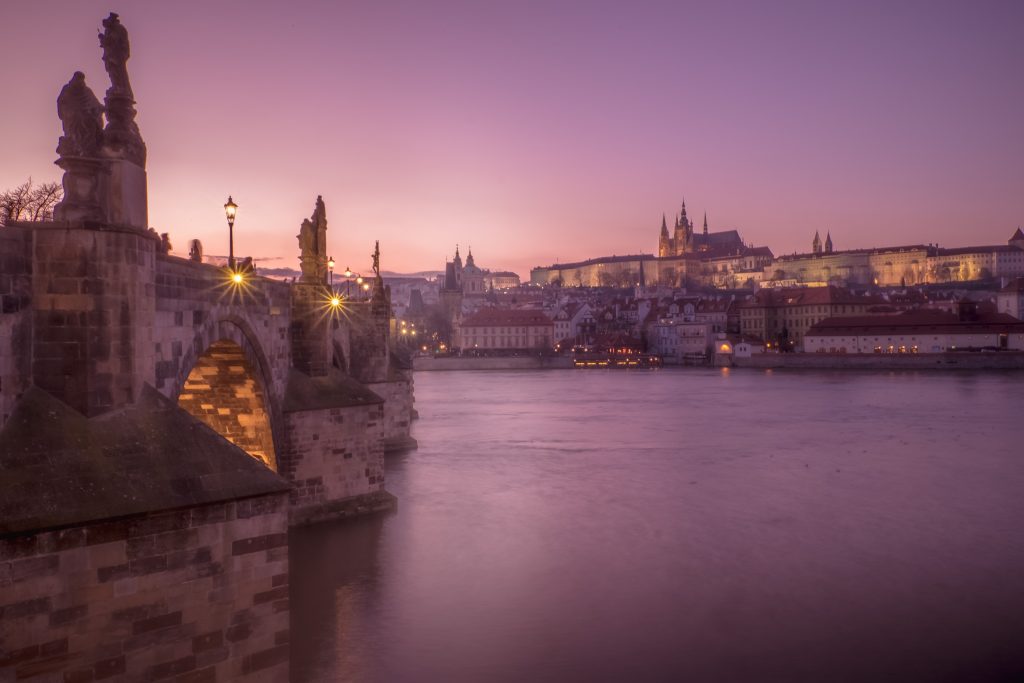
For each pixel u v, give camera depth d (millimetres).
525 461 78750
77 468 20625
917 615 36219
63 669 19531
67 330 22203
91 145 22672
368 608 36219
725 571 42406
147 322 24141
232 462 23078
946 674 30312
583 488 64562
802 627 34750
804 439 96375
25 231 21812
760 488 65250
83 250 22297
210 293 32062
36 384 22047
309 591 38281
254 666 22438
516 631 33812
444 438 97250
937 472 73125
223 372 40812
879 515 55438
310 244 50344
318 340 49500
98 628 20016
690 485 66375
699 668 30562
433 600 37250
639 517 54312
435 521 51656
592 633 33750
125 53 23859
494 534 48906
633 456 82562
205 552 21672
